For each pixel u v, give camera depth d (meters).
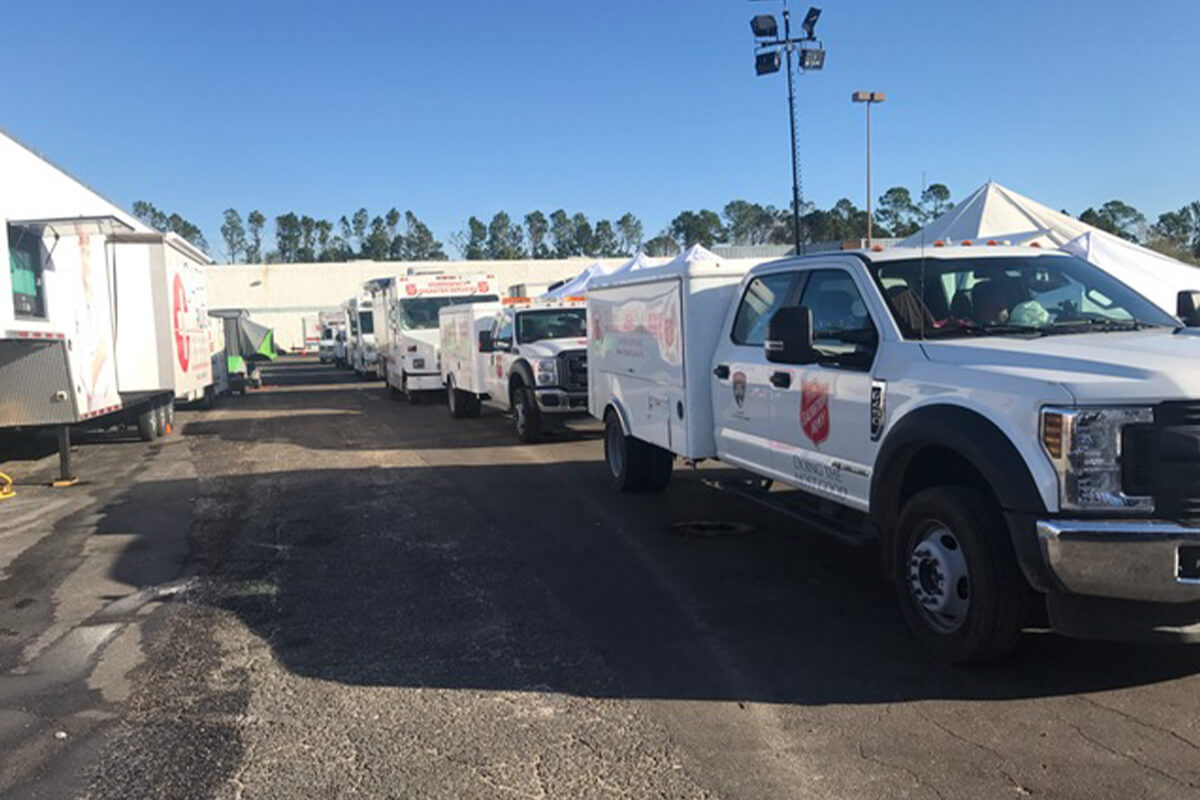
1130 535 3.68
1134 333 4.72
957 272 5.34
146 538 7.83
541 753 3.73
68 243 11.67
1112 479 3.76
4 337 9.59
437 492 9.52
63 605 5.95
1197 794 3.27
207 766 3.68
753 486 6.73
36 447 14.38
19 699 4.39
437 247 120.50
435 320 21.05
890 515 4.89
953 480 4.76
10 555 7.36
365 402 21.98
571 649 4.90
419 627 5.34
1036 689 4.20
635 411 8.57
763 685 4.36
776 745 3.74
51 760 3.75
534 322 13.77
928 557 4.52
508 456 11.98
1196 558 3.68
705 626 5.21
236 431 16.20
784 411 5.99
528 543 7.25
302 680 4.57
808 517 5.71
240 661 4.86
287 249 121.38
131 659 4.92
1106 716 3.90
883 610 5.43
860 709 4.05
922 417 4.46
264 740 3.91
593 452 12.12
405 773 3.59
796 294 6.07
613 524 7.83
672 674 4.52
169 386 13.95
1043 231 12.71
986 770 3.48
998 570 4.12
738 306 6.91
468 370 16.20
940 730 3.82
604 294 9.42
